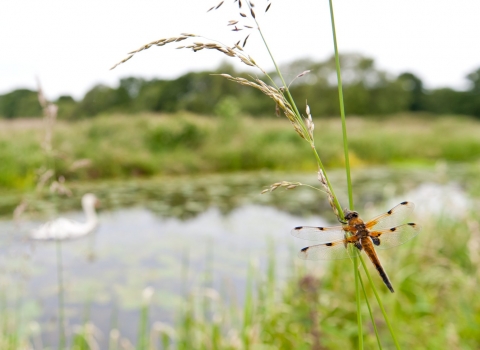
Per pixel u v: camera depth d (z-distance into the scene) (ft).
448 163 54.70
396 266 12.92
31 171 29.73
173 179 37.27
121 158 37.50
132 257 17.20
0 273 13.84
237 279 14.82
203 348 9.52
